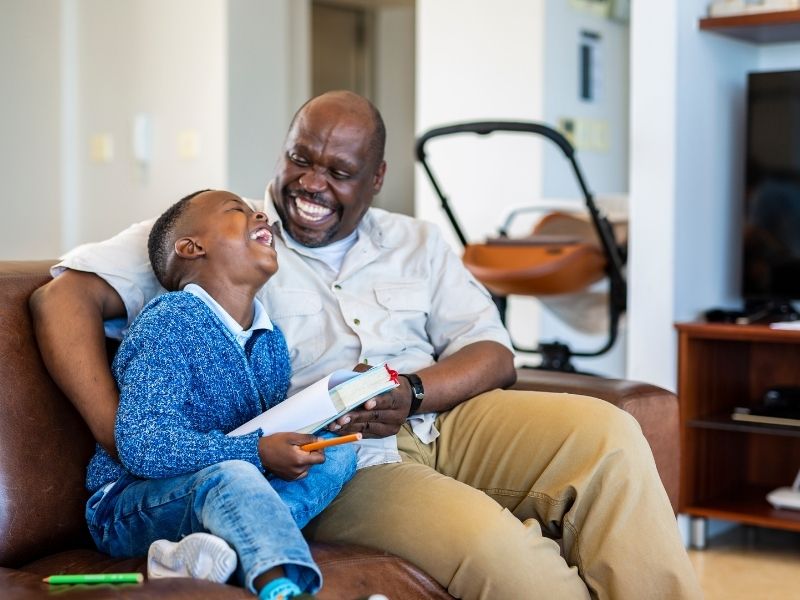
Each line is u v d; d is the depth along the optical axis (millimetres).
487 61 4379
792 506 3045
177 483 1524
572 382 2146
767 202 3160
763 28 3148
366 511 1755
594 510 1759
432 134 3334
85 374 1656
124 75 5207
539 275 3303
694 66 3158
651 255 3125
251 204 2080
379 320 2033
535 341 4273
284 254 2016
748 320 3045
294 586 1364
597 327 3783
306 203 1981
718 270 3332
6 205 5699
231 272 1741
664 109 3088
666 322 3105
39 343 1703
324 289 2014
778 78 3119
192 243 1742
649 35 3105
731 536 3250
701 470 3162
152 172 5105
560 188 4363
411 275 2109
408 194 6809
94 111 5363
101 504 1628
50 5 5426
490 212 4371
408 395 1864
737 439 3365
